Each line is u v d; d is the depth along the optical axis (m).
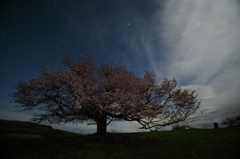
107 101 10.59
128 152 8.76
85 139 12.20
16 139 12.45
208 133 11.63
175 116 11.30
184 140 10.45
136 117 11.20
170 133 13.16
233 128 12.48
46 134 16.22
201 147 8.80
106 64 14.95
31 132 15.60
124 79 12.02
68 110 11.80
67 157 7.86
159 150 8.92
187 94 11.98
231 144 8.61
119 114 11.87
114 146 10.05
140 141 11.19
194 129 14.54
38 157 7.80
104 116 11.59
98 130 12.91
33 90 11.22
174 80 12.09
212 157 7.34
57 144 10.70
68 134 17.09
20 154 8.24
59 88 11.38
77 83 10.53
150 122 11.20
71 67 13.35
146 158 7.77
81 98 10.06
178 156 7.83
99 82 13.46
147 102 11.86
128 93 10.29
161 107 11.45
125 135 13.23
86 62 13.85
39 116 11.46
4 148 9.24
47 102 11.16
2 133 13.49
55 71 11.44
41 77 11.35
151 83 11.83
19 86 11.09
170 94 11.80
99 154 8.38
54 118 11.73
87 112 11.72
